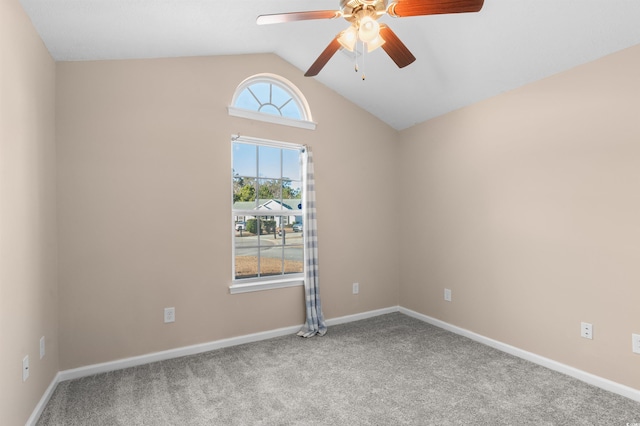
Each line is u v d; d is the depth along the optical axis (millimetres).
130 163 2592
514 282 2764
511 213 2785
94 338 2453
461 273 3248
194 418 1902
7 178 1582
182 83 2799
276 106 3357
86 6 1828
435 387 2244
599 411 1949
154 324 2664
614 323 2148
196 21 2271
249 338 3062
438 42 2521
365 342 3053
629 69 2068
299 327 3346
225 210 2971
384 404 2043
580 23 2016
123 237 2559
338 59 3037
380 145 3932
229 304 2984
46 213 2137
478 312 3078
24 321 1769
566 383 2279
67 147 2383
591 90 2250
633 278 2062
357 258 3756
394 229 4020
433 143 3566
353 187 3727
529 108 2639
